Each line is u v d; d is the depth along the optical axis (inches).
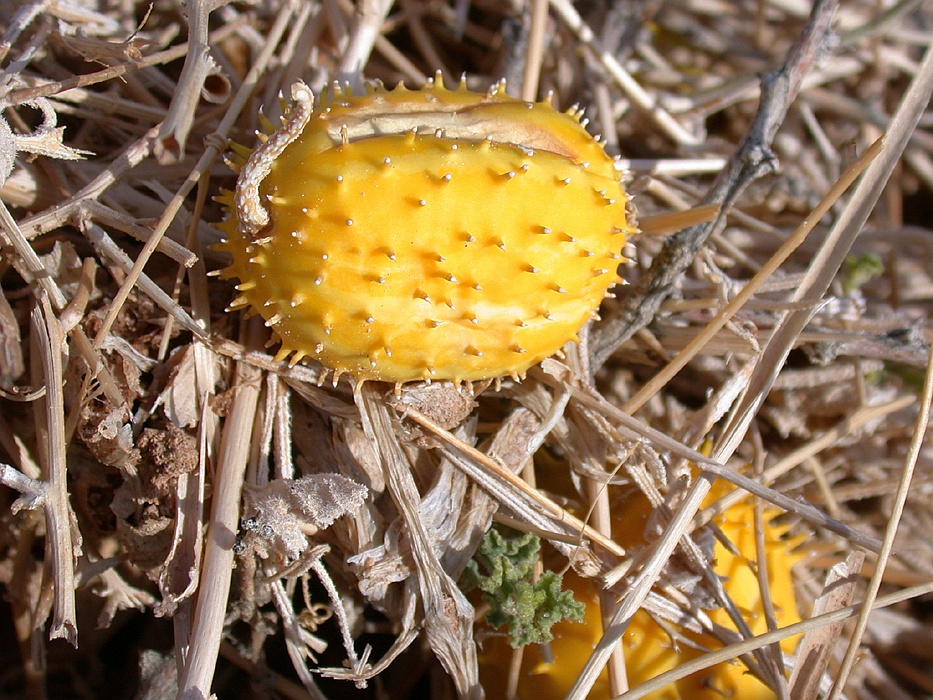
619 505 5.4
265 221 4.1
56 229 5.2
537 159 4.2
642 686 4.6
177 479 4.8
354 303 4.1
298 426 5.1
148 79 5.8
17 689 5.9
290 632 4.9
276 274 4.1
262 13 6.4
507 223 4.0
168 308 4.7
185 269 5.1
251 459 4.9
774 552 5.5
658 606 5.0
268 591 5.0
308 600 4.9
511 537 5.2
